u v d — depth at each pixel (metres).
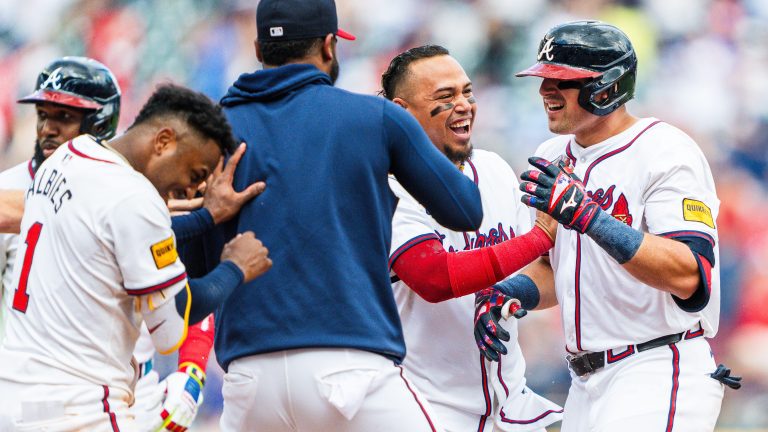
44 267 12.60
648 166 15.23
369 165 13.03
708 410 15.06
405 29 40.81
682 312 15.27
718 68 38.78
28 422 12.35
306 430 13.25
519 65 39.75
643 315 15.29
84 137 12.99
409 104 16.20
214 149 12.66
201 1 42.00
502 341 16.59
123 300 12.59
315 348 12.89
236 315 13.20
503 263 14.36
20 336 12.72
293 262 12.91
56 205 12.55
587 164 15.91
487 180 16.80
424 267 14.54
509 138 38.75
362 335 12.94
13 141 42.59
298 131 13.09
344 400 12.77
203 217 12.88
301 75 13.38
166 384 15.19
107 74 17.64
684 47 39.09
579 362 15.98
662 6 39.56
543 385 33.12
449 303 16.23
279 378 13.00
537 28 40.03
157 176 12.63
